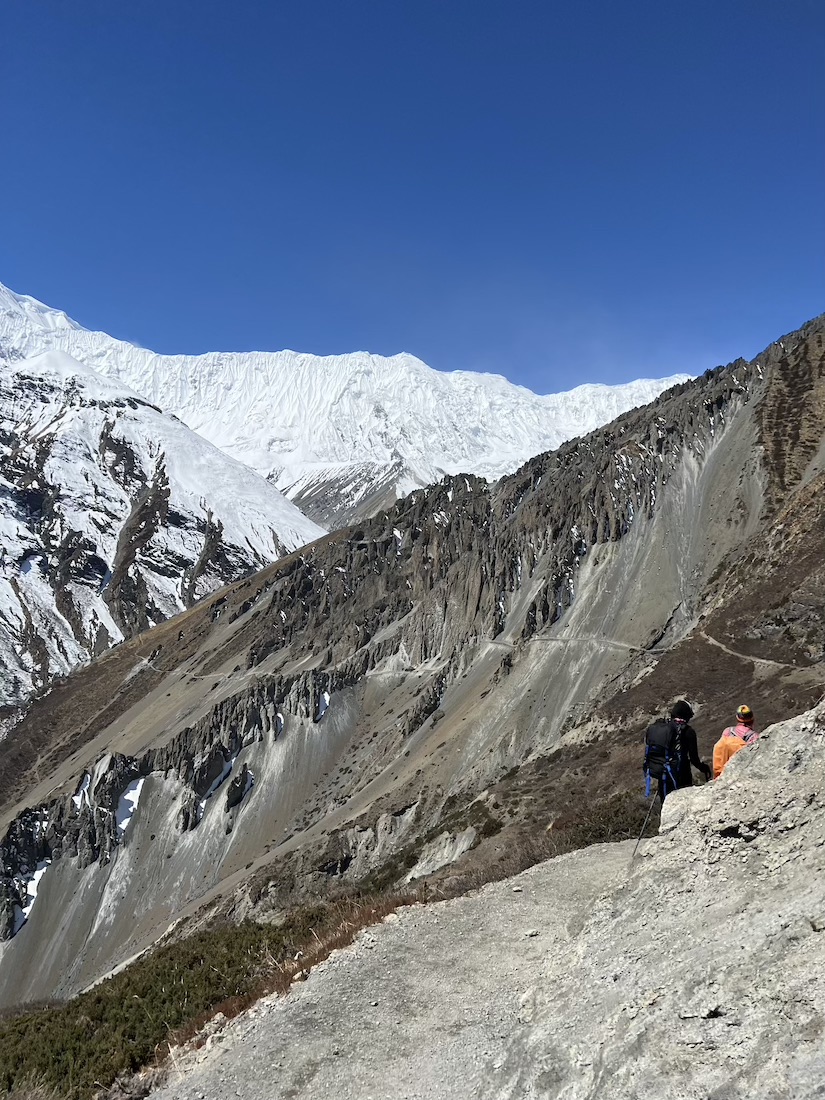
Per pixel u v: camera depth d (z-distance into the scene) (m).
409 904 18.62
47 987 99.56
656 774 13.53
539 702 91.94
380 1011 13.34
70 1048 15.67
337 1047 12.58
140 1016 16.31
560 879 18.06
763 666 58.47
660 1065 7.76
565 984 10.74
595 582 110.25
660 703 59.81
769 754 11.17
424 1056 11.55
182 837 113.62
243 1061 13.16
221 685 158.25
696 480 115.12
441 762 89.88
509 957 14.18
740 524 101.75
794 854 9.59
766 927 8.52
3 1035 17.05
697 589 96.62
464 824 51.22
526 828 39.94
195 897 102.12
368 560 173.50
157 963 18.77
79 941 104.62
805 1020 7.00
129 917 105.19
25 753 182.25
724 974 8.22
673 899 10.64
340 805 102.62
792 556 72.75
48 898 111.69
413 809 82.31
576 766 54.72
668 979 8.87
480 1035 11.34
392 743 109.12
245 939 18.77
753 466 108.00
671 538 108.06
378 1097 10.96
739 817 10.69
